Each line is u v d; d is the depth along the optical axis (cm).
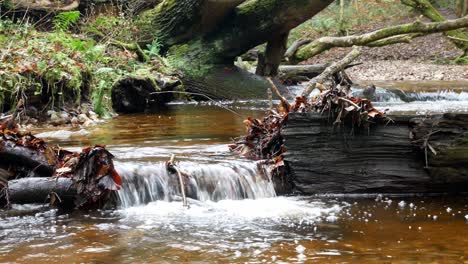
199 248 346
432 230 382
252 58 1524
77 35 1186
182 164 475
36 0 1277
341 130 479
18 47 949
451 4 2420
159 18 1234
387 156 480
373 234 373
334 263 319
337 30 2262
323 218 411
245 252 338
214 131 714
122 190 441
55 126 786
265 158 514
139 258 329
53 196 431
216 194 461
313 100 512
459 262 320
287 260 324
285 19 1172
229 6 1174
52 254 336
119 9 1331
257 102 1142
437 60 1894
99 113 884
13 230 382
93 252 339
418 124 476
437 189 481
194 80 1188
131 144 604
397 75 1636
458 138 468
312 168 479
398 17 2422
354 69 1791
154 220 404
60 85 848
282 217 412
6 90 801
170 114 930
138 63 1151
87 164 432
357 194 479
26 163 450
